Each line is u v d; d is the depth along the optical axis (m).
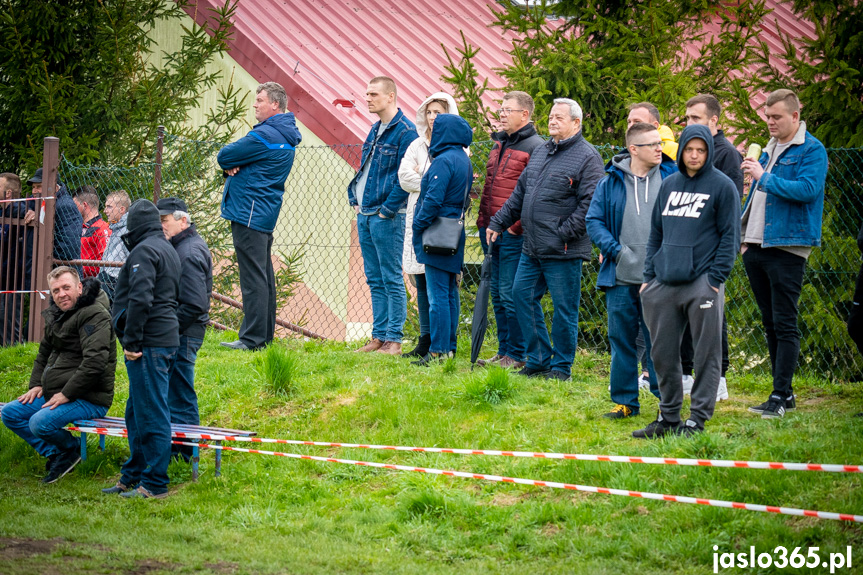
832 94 19.05
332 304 29.67
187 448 15.62
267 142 20.02
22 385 20.28
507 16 22.92
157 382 14.20
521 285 17.47
